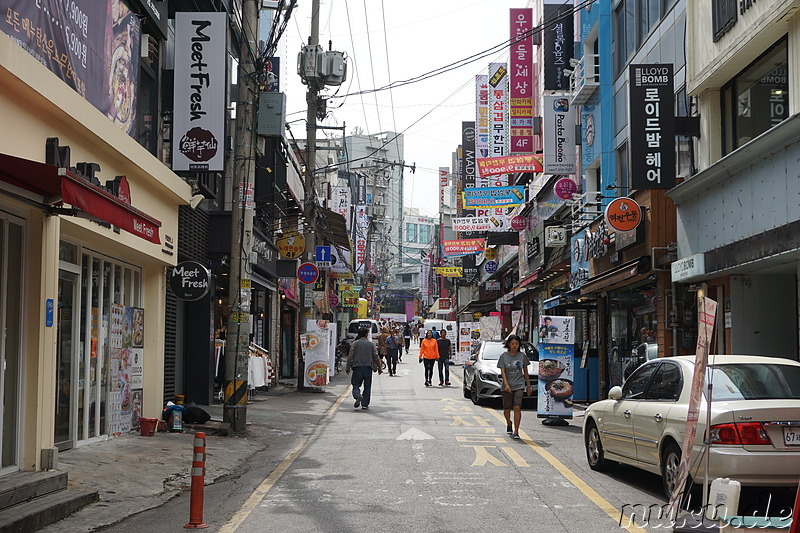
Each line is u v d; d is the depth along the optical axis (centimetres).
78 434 1166
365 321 4803
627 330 2197
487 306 5919
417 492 922
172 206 1499
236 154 1512
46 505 762
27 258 911
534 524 763
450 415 1830
